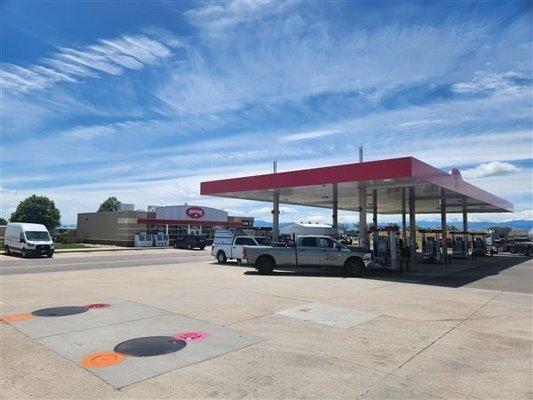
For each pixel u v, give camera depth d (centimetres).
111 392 533
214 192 2727
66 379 577
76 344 742
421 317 997
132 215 5638
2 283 1641
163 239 5700
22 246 3347
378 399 516
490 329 885
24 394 530
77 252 4188
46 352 698
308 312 1036
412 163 1859
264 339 778
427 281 1783
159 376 586
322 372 607
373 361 659
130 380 571
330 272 2109
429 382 574
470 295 1366
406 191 2756
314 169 2208
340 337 800
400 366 638
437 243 3209
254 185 2491
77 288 1481
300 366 631
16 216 9306
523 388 558
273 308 1086
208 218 6519
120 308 1079
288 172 2327
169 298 1246
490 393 539
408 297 1302
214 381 568
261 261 2039
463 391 545
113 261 2916
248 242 2630
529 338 813
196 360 653
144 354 682
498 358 685
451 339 798
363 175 2002
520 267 2602
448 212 5066
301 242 2044
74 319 946
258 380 573
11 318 966
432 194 2967
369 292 1402
